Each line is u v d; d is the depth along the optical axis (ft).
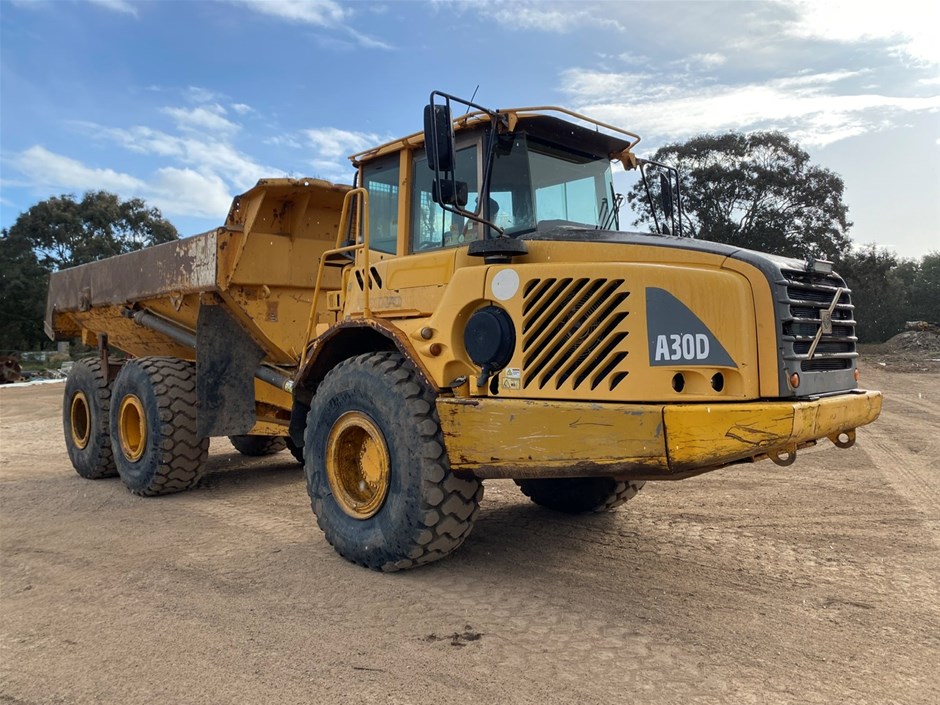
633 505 20.20
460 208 13.47
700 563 15.11
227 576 14.79
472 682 9.94
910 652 10.74
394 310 15.65
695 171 117.39
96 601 13.67
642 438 11.56
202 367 22.90
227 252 22.00
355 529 15.01
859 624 11.80
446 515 13.93
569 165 15.71
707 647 10.96
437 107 13.14
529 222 14.39
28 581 15.14
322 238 24.18
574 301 12.69
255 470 27.99
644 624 11.89
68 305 31.71
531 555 15.79
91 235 162.30
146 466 22.89
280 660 10.80
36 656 11.31
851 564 14.88
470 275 13.99
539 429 12.69
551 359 12.85
